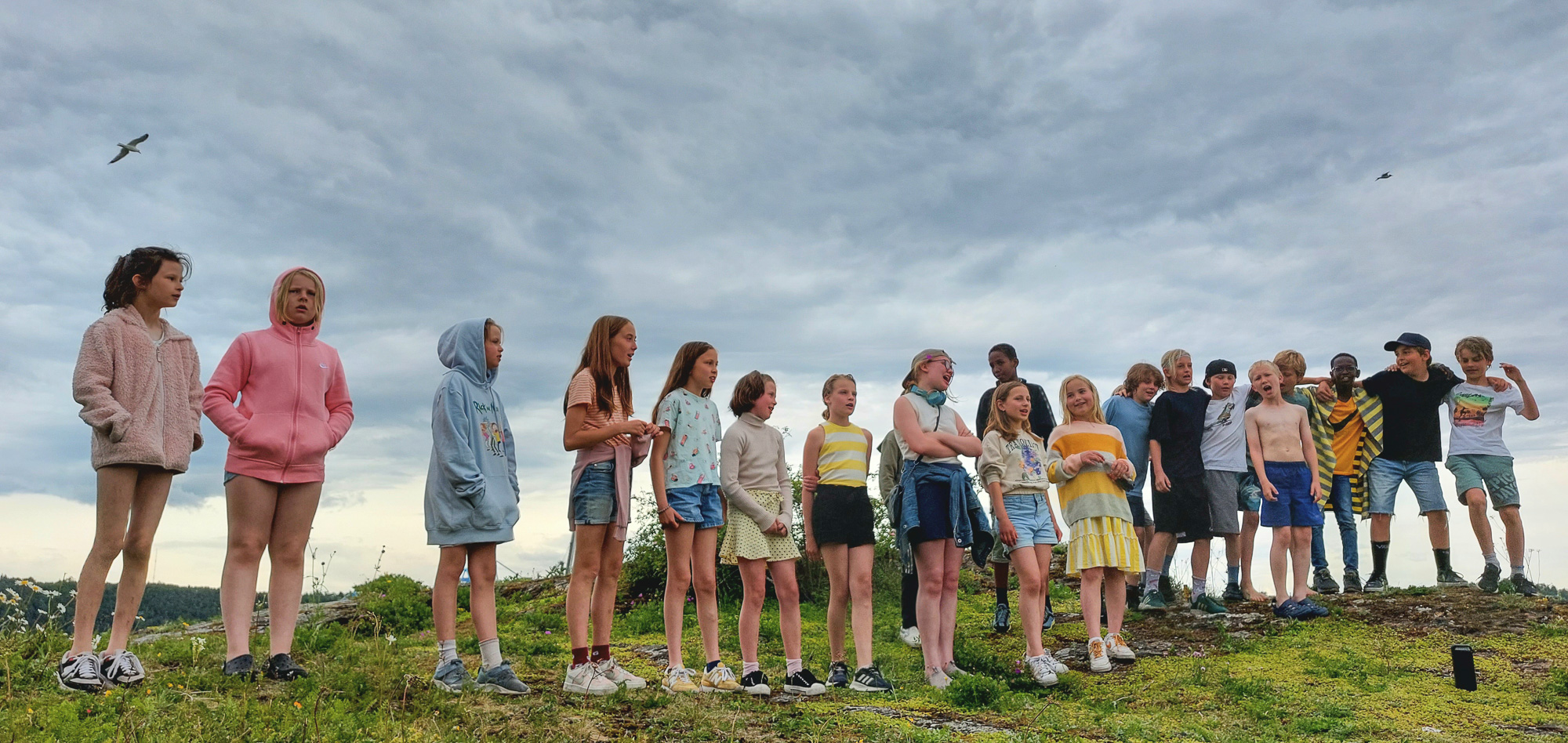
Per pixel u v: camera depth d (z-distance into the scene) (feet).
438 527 16.66
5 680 14.92
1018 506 21.56
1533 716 17.26
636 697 16.69
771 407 19.17
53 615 17.84
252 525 16.14
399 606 30.32
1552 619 23.39
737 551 18.43
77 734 12.32
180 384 16.44
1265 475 25.34
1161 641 23.77
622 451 17.65
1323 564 27.76
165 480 16.14
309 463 16.70
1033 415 25.67
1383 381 27.86
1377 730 16.46
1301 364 27.02
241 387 16.47
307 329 17.15
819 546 19.52
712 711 15.93
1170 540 26.11
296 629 21.75
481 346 17.57
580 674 16.98
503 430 17.85
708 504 18.42
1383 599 26.08
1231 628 24.44
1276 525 25.29
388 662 16.56
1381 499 27.48
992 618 28.14
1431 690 19.08
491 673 16.51
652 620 29.07
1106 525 21.75
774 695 18.08
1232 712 17.94
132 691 14.61
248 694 14.82
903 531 19.89
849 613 28.25
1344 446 28.14
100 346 15.38
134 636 24.54
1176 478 25.53
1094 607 21.84
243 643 16.05
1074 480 22.38
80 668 14.71
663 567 32.63
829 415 20.21
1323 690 19.17
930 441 19.63
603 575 17.70
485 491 16.74
